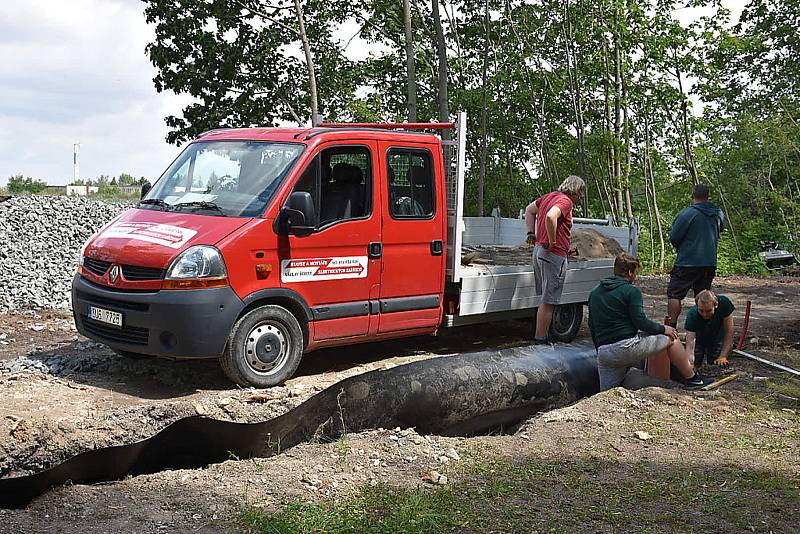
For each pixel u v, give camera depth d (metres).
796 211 23.44
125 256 7.11
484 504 4.67
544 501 4.75
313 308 7.56
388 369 6.44
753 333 10.54
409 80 23.73
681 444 5.91
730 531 4.39
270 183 7.48
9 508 4.68
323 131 7.83
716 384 7.65
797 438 6.13
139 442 5.20
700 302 8.27
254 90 27.50
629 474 5.26
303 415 5.79
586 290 9.92
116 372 7.73
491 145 26.53
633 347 7.39
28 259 14.22
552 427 6.24
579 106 23.91
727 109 26.78
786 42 27.31
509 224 12.02
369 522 4.34
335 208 7.71
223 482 4.97
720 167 25.81
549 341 9.68
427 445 5.76
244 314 7.14
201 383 7.34
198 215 7.42
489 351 7.36
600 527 4.39
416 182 8.36
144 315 6.93
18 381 7.27
